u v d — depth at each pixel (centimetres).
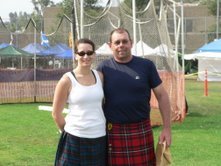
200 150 912
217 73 3322
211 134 1105
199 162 810
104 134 486
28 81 1945
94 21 1183
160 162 492
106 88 488
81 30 1040
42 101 1958
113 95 486
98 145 481
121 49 487
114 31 493
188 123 1294
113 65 493
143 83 488
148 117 502
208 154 877
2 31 2989
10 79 1912
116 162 488
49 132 1135
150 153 498
